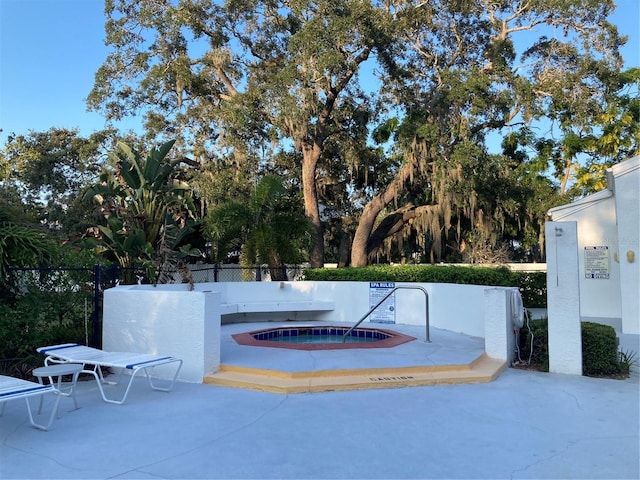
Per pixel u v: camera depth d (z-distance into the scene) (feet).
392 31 59.26
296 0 60.29
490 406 17.85
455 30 71.51
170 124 80.02
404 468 12.42
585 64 65.98
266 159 79.46
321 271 46.96
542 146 84.74
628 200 37.24
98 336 25.34
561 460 12.94
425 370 22.27
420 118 66.85
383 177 83.92
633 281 36.83
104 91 71.87
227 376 21.67
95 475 12.01
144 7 69.31
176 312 22.35
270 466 12.55
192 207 51.83
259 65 74.69
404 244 90.89
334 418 16.49
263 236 47.80
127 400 18.84
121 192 48.65
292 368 21.84
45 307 24.45
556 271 23.34
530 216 75.10
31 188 96.22
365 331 36.27
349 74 62.54
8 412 17.13
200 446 13.93
